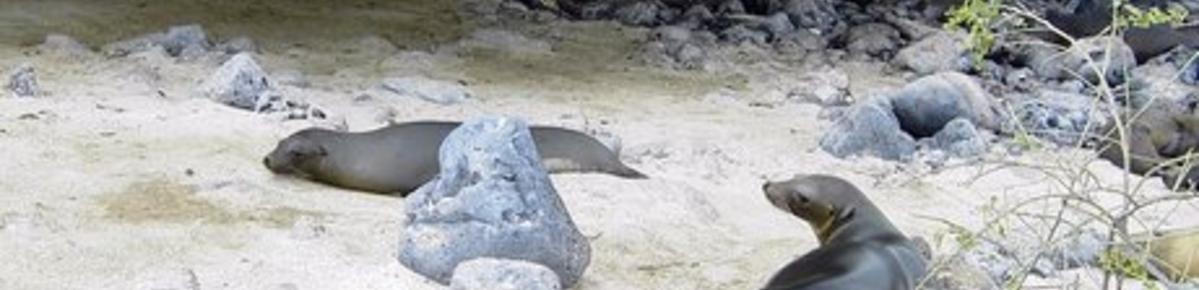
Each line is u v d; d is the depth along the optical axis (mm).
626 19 12922
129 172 7332
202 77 9734
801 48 12344
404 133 7395
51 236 6328
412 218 6184
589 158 7668
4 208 6648
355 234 6562
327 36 11516
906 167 8625
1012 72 11609
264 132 8344
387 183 7262
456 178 6109
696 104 10141
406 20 12273
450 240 6012
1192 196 4922
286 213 6844
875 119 8859
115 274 5957
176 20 11594
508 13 12820
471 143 6137
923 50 11812
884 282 5285
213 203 6930
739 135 9242
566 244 6066
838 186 6148
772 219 7316
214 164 7566
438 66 10750
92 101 8773
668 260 6574
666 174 8117
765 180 8203
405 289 5953
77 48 10172
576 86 10508
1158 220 6910
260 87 8938
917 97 9164
